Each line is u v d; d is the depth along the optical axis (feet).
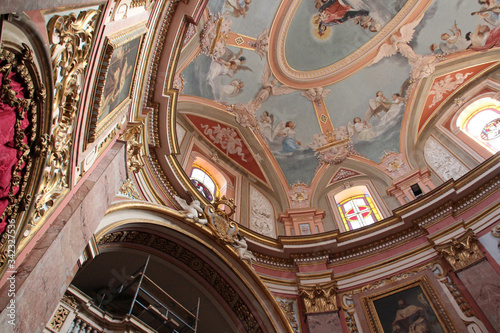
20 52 12.76
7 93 12.38
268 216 45.85
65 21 14.83
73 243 18.70
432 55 50.47
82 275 30.78
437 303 31.01
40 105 14.37
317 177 51.16
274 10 49.57
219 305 34.06
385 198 45.11
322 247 38.60
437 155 45.85
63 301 22.22
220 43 45.57
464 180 36.91
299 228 43.91
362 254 38.27
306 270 37.58
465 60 48.60
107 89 22.06
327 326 31.91
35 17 12.91
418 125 49.88
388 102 52.49
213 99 48.52
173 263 32.73
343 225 44.01
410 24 51.03
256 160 50.75
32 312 14.94
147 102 31.68
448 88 49.39
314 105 54.80
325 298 34.24
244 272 33.63
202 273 33.65
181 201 33.86
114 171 24.97
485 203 35.22
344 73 54.75
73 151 18.63
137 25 24.59
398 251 37.09
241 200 45.16
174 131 33.73
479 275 30.40
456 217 36.24
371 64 53.83
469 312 29.35
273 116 53.57
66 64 15.84
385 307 32.81
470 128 45.44
